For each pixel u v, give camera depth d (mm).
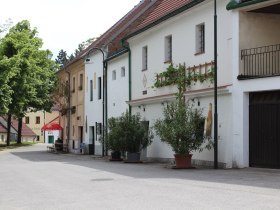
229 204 9258
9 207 10531
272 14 19359
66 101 50875
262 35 19188
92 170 20266
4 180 17406
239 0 18859
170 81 24641
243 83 18406
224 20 19766
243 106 18391
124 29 37656
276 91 17641
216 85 19031
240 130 18453
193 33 22609
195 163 21578
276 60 19328
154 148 26922
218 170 17859
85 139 43344
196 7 21969
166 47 25953
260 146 17938
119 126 26438
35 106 60156
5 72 45281
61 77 56000
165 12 27547
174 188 12250
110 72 36062
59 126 52906
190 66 22875
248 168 17969
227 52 19531
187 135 19125
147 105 28156
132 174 17328
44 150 53750
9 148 59250
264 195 10336
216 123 18984
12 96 52469
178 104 19969
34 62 54094
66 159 33438
